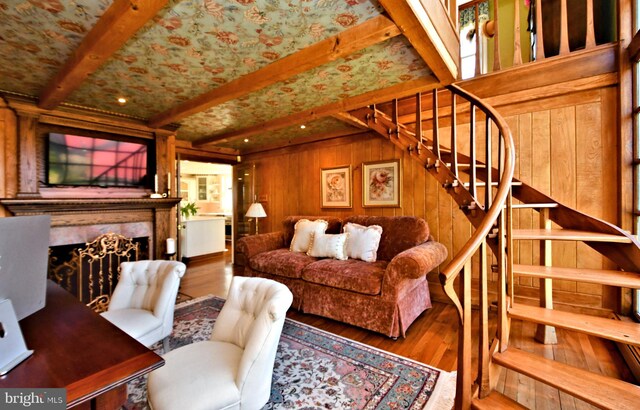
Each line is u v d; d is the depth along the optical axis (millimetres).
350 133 4152
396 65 2195
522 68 2758
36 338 1013
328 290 2840
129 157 3447
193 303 3260
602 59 2438
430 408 1589
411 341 2404
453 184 2508
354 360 2088
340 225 3824
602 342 2270
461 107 3104
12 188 2658
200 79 2369
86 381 773
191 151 5039
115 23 1476
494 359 1510
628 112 2309
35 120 2766
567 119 2598
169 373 1354
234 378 1341
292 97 2863
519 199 2637
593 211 2492
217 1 1429
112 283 3295
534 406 1613
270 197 5250
